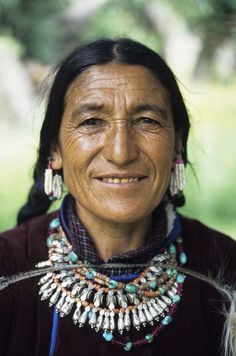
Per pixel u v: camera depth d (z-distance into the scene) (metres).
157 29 6.17
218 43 3.47
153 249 1.83
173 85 1.81
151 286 1.79
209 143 6.12
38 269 1.80
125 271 1.80
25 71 6.34
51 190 1.90
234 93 6.73
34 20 4.79
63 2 5.12
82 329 1.75
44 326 1.76
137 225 1.84
